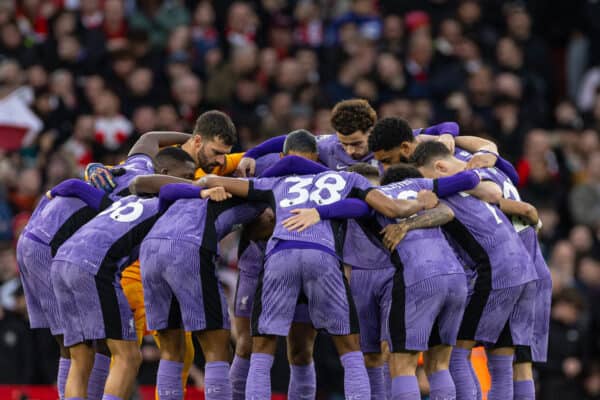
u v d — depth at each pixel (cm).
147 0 6250
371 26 6359
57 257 3152
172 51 5906
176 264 3041
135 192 3222
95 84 5581
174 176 3300
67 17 6006
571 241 5388
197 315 3045
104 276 3119
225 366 3081
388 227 3128
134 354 3144
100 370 3250
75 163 5116
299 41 6412
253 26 6288
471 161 3372
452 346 3184
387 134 3338
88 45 5850
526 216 3312
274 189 3150
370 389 3183
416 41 6038
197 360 4231
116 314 3120
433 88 5928
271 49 5984
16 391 4078
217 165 3394
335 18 6456
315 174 3181
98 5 6141
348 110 3406
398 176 3203
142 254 3094
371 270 3225
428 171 3275
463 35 6284
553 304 4791
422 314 3059
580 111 6412
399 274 3091
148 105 5556
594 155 5775
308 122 5450
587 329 4844
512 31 6606
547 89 6594
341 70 5950
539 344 3344
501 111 5869
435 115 5712
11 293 4531
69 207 3275
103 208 3262
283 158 3197
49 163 5141
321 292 3034
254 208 3189
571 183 5866
